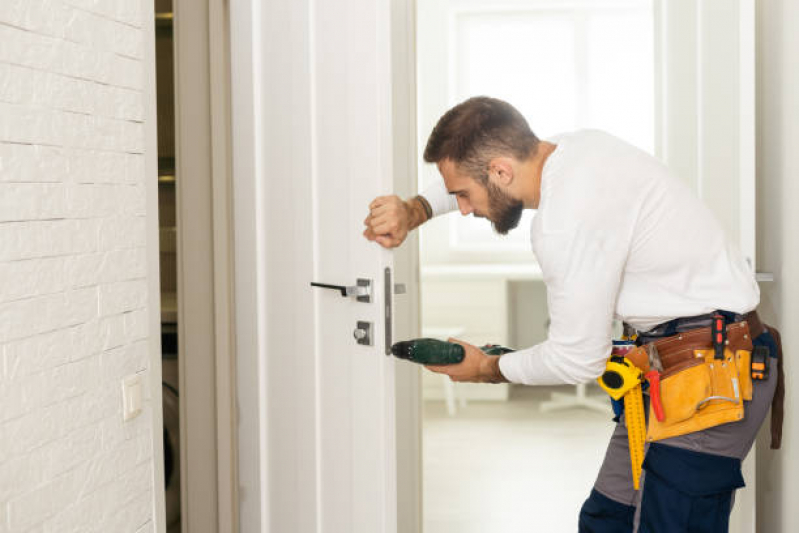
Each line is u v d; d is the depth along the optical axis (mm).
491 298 5035
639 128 5590
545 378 1653
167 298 2934
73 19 1426
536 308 5691
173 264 3096
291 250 2074
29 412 1350
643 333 1745
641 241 1637
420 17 5641
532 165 1690
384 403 1821
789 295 2348
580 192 1568
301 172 2012
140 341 1644
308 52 1956
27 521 1349
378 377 1820
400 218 1781
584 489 3588
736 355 1658
